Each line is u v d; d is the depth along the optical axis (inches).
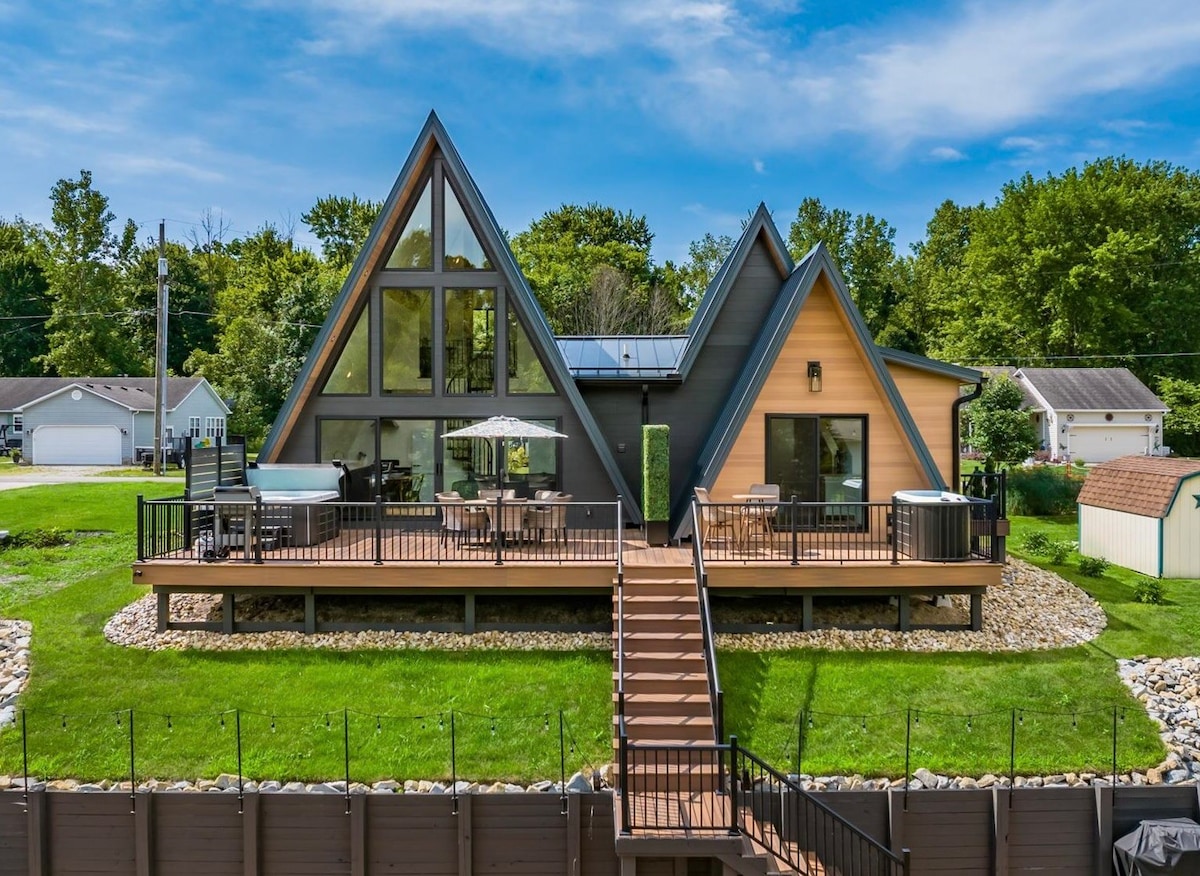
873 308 2015.3
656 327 1749.5
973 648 392.8
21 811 279.6
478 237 522.9
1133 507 574.2
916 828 279.3
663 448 462.6
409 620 424.5
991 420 999.0
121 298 2036.2
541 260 1931.6
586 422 512.7
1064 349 1668.3
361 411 524.1
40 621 426.0
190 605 449.4
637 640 350.0
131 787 289.3
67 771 298.5
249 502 414.0
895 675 362.3
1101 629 426.3
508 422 451.8
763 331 539.8
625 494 518.9
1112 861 280.2
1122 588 513.3
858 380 493.4
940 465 545.6
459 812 275.7
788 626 411.5
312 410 524.1
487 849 277.3
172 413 1513.3
